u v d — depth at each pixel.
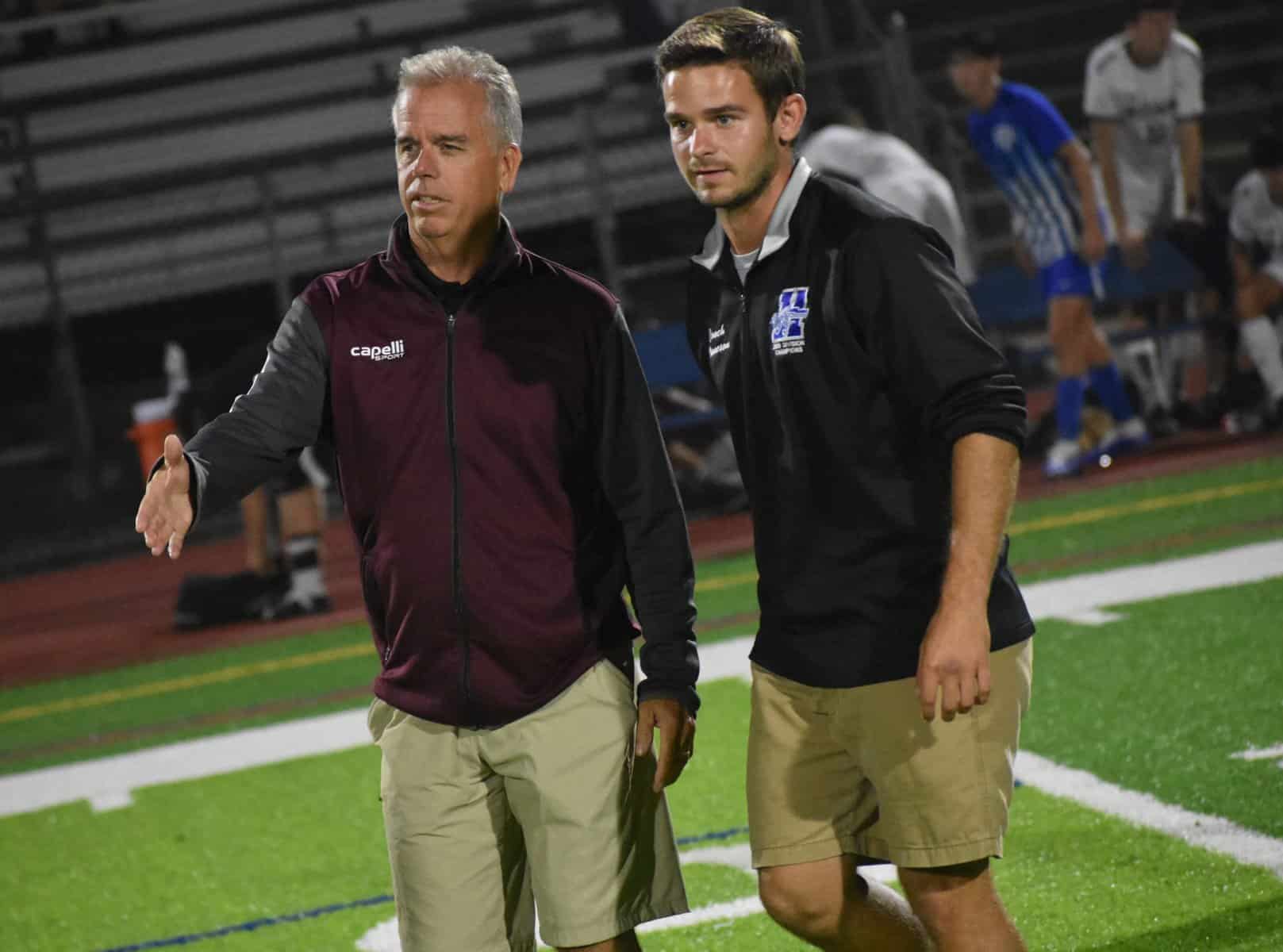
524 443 6.93
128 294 41.25
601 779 6.96
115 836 13.91
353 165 44.12
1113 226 26.53
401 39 44.97
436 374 6.92
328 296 7.14
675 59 6.79
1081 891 9.43
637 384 7.13
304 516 25.34
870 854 7.12
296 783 14.80
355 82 45.03
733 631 18.97
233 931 10.86
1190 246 26.97
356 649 21.80
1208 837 9.98
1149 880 9.45
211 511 6.83
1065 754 12.22
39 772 17.09
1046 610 17.25
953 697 6.15
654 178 40.94
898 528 6.70
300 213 43.69
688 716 7.12
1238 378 27.95
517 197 41.34
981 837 6.62
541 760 6.94
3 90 45.34
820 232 6.74
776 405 6.86
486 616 6.88
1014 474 6.35
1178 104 26.19
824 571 6.82
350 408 7.02
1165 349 29.36
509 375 6.93
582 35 44.88
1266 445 26.06
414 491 6.93
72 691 22.55
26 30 43.94
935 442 6.71
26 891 12.58
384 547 7.02
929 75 42.31
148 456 25.78
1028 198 24.75
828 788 7.09
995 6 43.56
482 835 7.11
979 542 6.24
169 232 43.50
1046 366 37.78
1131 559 19.14
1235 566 17.78
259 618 26.16
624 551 7.36
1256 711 12.55
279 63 45.16
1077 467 25.91
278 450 7.06
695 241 41.22
